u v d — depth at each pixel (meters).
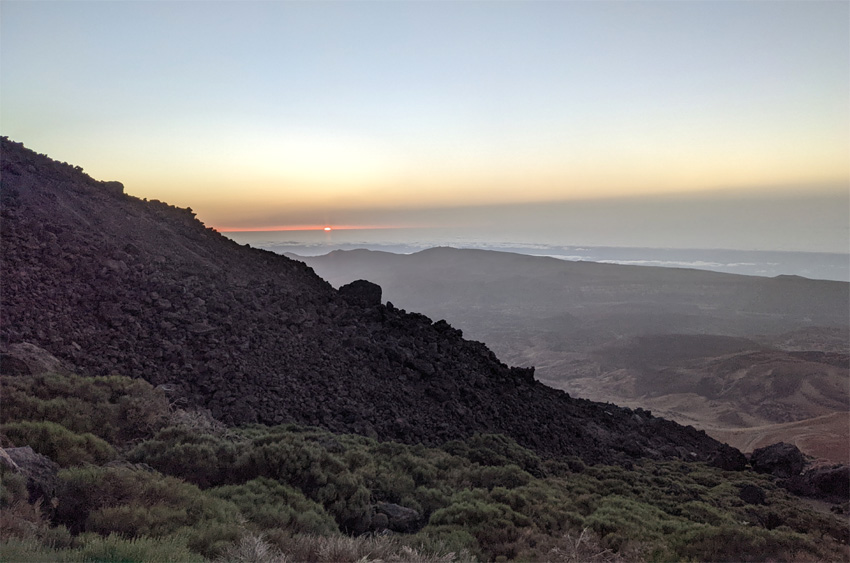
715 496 23.08
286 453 13.81
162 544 7.49
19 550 6.28
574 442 29.17
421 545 10.95
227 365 21.08
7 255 21.86
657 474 27.08
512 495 16.17
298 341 25.17
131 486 9.52
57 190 29.17
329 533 10.73
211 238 35.41
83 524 8.35
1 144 30.77
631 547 13.55
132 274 24.59
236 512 10.19
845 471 28.77
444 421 24.23
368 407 22.77
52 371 16.31
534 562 11.67
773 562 14.17
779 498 24.95
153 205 36.81
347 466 15.02
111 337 20.23
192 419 16.31
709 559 13.96
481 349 35.72
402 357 27.28
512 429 26.84
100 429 13.75
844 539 20.09
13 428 11.12
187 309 23.72
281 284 31.62
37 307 19.91
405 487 15.72
